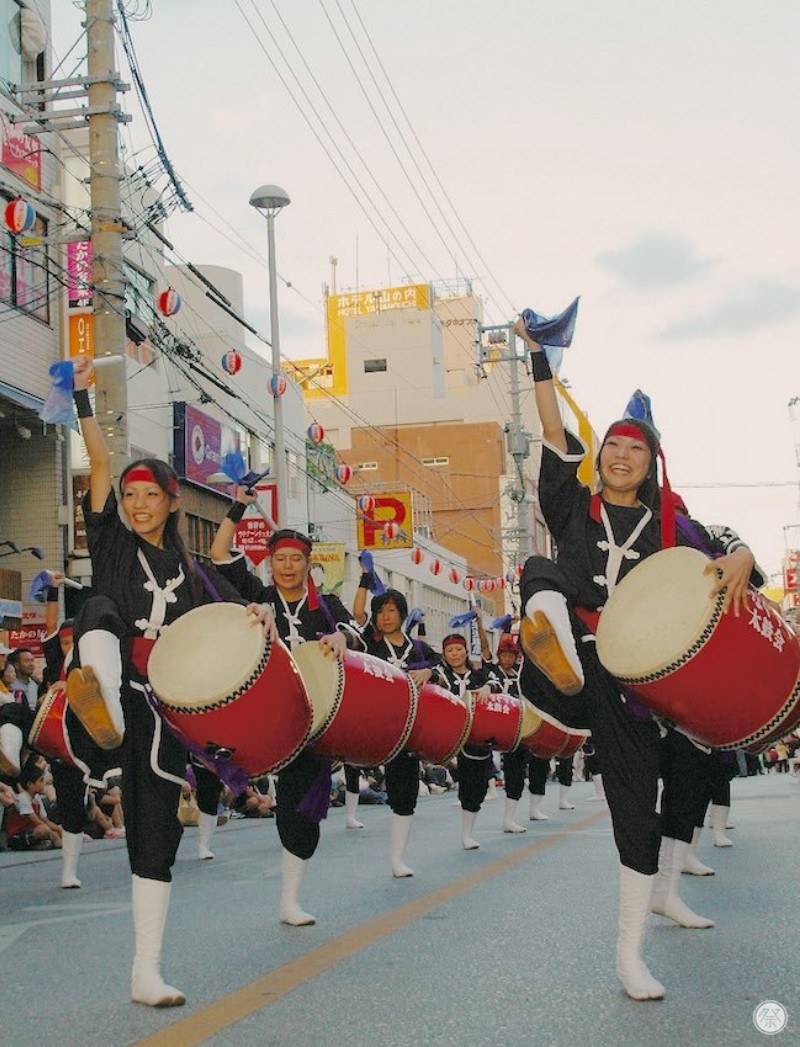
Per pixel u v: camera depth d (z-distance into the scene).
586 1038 3.76
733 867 7.93
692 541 4.68
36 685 13.13
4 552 22.23
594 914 6.11
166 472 4.81
